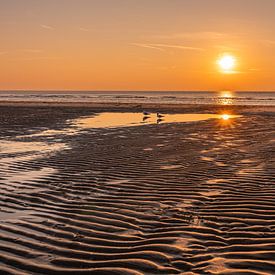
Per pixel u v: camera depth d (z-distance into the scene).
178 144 13.43
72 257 4.59
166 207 6.41
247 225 5.50
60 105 45.84
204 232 5.29
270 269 4.17
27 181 8.39
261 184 7.60
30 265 4.38
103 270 4.25
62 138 15.86
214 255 4.57
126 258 4.54
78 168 9.65
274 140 14.09
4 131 18.92
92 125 21.38
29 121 24.09
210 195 6.99
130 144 13.62
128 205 6.55
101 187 7.76
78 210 6.33
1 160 10.95
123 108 38.66
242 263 4.33
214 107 40.81
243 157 10.62
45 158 11.13
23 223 5.73
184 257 4.54
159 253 4.66
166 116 27.88
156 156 11.05
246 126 19.58
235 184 7.67
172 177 8.43
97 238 5.15
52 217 6.01
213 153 11.41
